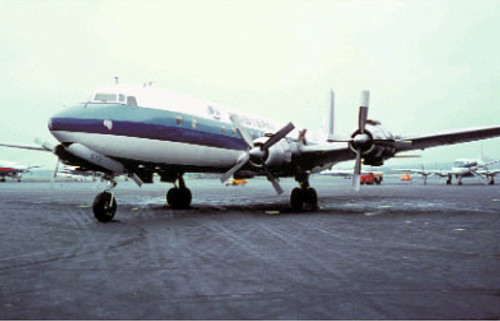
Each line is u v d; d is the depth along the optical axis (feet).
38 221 36.81
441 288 14.64
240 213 44.09
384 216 40.96
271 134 44.24
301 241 25.30
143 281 15.72
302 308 12.55
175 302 13.16
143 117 36.60
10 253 21.53
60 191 107.14
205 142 42.27
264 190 117.50
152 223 34.81
